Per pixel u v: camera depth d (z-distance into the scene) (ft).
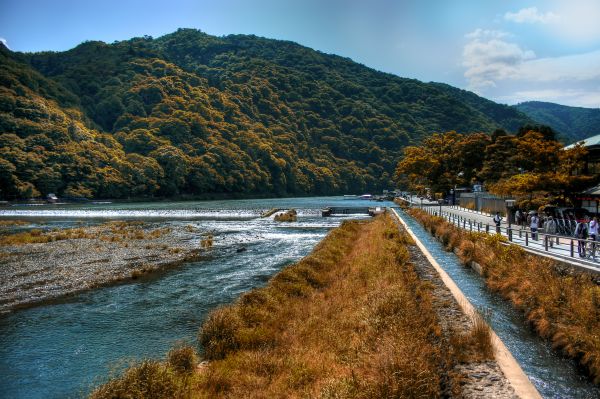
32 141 378.94
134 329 51.39
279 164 556.51
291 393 30.53
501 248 70.23
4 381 38.22
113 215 249.96
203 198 459.32
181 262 95.96
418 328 37.91
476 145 278.26
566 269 54.44
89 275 80.84
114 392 29.86
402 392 25.84
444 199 283.38
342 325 43.21
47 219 228.02
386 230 114.62
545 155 126.82
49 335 49.62
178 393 30.60
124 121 519.60
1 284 73.97
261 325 45.73
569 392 29.99
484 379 30.17
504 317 46.75
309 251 111.96
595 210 92.99
